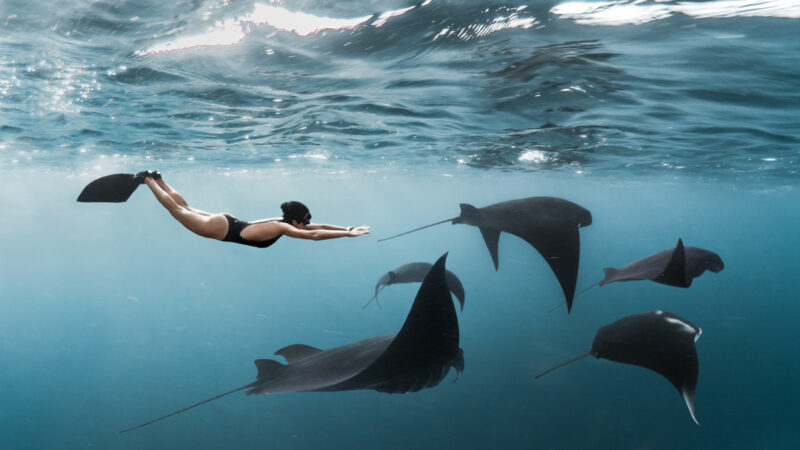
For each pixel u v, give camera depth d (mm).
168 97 9891
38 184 28594
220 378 23188
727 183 26891
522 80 8359
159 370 24359
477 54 7445
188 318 39656
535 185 31203
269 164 20766
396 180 30047
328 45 7676
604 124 10789
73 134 13422
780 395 19906
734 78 7688
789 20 6016
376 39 7473
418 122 11438
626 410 17656
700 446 15312
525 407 17969
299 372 3988
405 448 15578
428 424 17141
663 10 6223
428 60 7758
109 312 44812
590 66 7609
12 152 16906
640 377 20859
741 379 21750
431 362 3695
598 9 6340
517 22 6715
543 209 7188
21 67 8453
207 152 16781
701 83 7984
